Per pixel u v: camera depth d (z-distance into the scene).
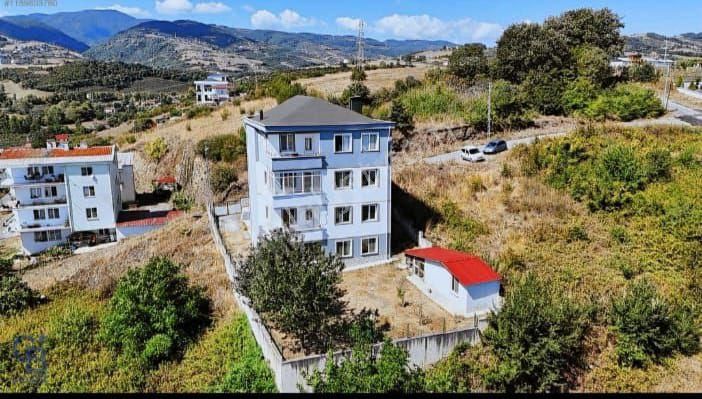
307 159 31.62
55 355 27.30
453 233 35.56
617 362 23.72
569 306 23.39
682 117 56.59
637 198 36.00
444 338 23.50
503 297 27.58
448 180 43.03
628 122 56.66
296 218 32.59
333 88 79.38
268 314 24.45
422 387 20.12
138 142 75.19
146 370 26.20
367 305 28.36
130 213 57.81
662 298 25.44
